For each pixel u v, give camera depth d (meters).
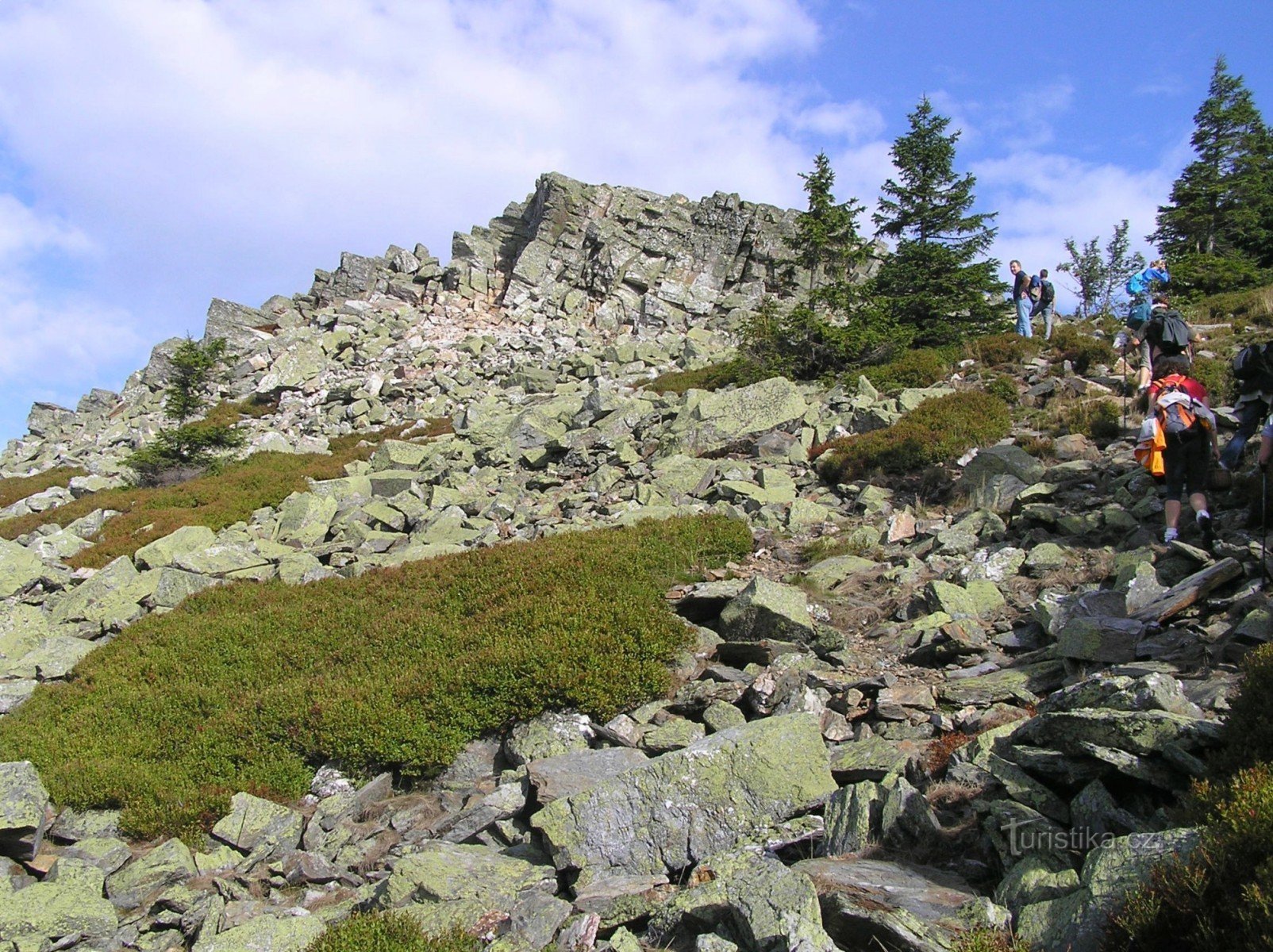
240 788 9.88
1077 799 5.88
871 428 20.25
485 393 38.25
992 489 14.93
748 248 52.69
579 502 19.41
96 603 16.59
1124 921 4.32
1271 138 42.34
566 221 54.75
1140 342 11.52
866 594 12.31
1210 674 7.23
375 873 8.24
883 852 6.45
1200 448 10.22
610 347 41.75
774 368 27.98
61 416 59.09
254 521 22.78
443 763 9.96
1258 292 23.88
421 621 13.07
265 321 57.72
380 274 57.41
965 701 8.71
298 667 12.70
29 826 8.72
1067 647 8.66
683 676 10.80
